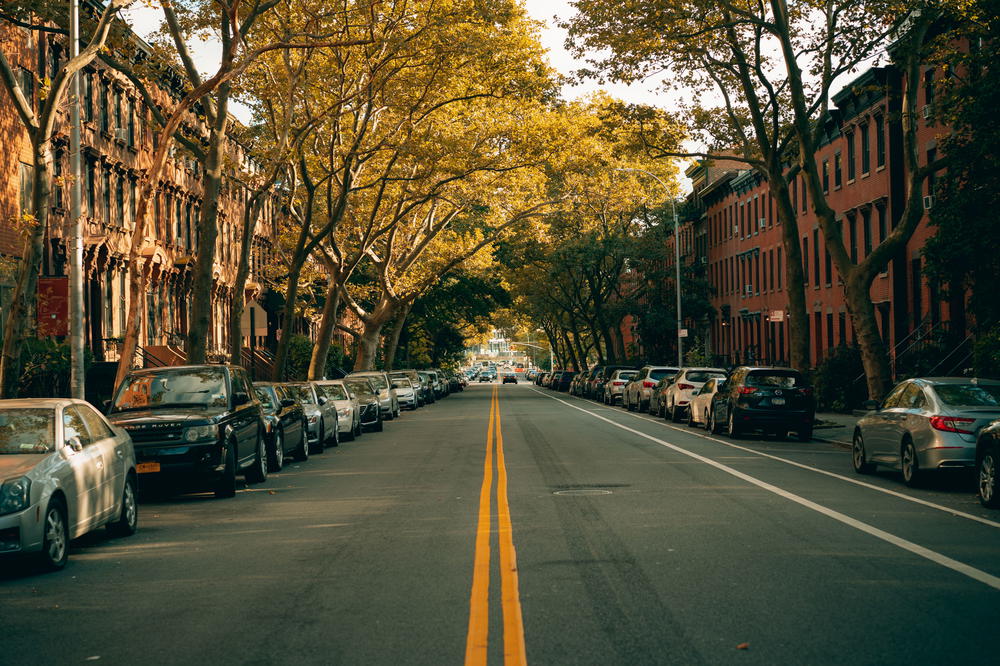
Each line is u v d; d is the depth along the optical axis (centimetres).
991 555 963
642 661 627
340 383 2855
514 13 2656
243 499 1523
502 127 3431
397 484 1641
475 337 9431
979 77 2239
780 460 1972
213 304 4878
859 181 4172
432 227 4975
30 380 2561
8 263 2419
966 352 3297
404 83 2869
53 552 974
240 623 746
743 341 6212
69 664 652
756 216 5909
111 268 3594
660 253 6438
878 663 620
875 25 2505
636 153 3002
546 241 5075
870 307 2647
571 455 2106
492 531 1134
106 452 1143
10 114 2884
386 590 844
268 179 2841
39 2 1952
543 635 691
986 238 2172
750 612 747
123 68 2350
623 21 2586
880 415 1630
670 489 1492
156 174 1952
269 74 2794
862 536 1071
